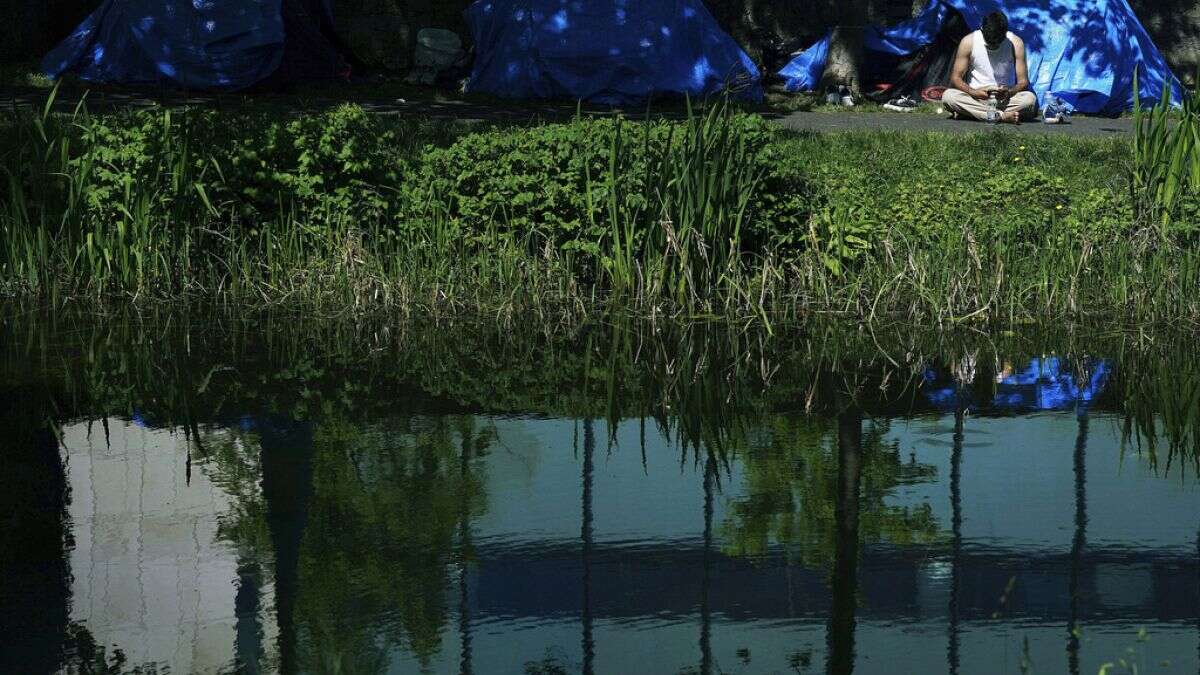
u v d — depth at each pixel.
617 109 20.11
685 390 8.51
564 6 20.75
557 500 6.54
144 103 18.67
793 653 4.99
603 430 7.70
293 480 6.74
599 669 4.85
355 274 10.54
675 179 10.59
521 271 10.62
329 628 5.11
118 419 7.70
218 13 20.22
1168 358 9.34
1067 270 10.65
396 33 24.83
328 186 11.22
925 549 5.99
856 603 5.43
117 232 10.76
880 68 22.55
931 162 14.15
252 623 5.17
